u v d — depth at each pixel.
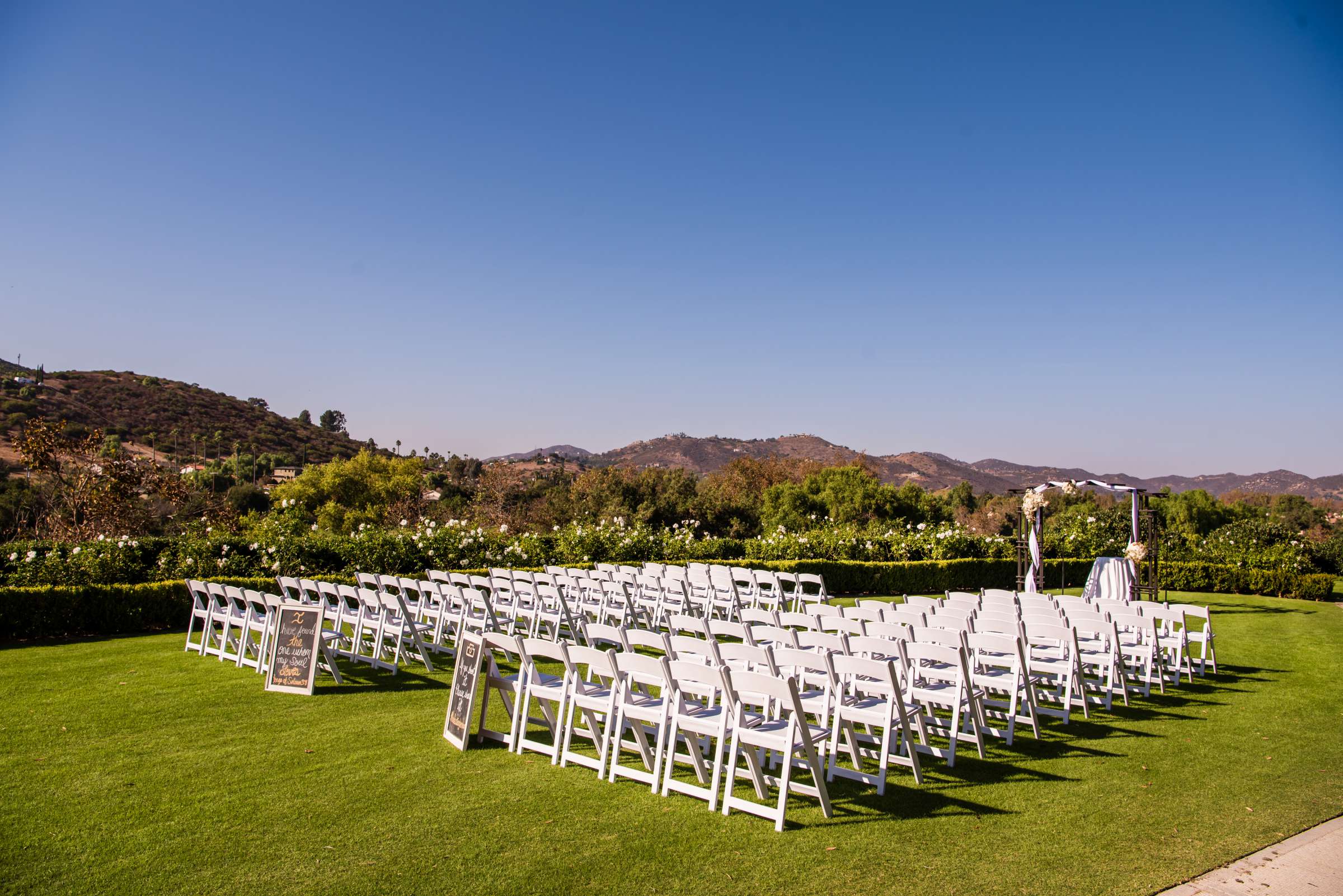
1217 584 19.14
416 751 5.52
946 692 5.75
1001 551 19.42
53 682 7.58
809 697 5.77
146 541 12.23
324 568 13.39
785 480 59.34
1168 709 7.19
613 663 4.98
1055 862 3.89
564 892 3.54
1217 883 3.68
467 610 8.85
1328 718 6.86
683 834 4.17
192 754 5.43
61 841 4.02
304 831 4.17
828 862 3.85
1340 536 22.66
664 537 18.05
